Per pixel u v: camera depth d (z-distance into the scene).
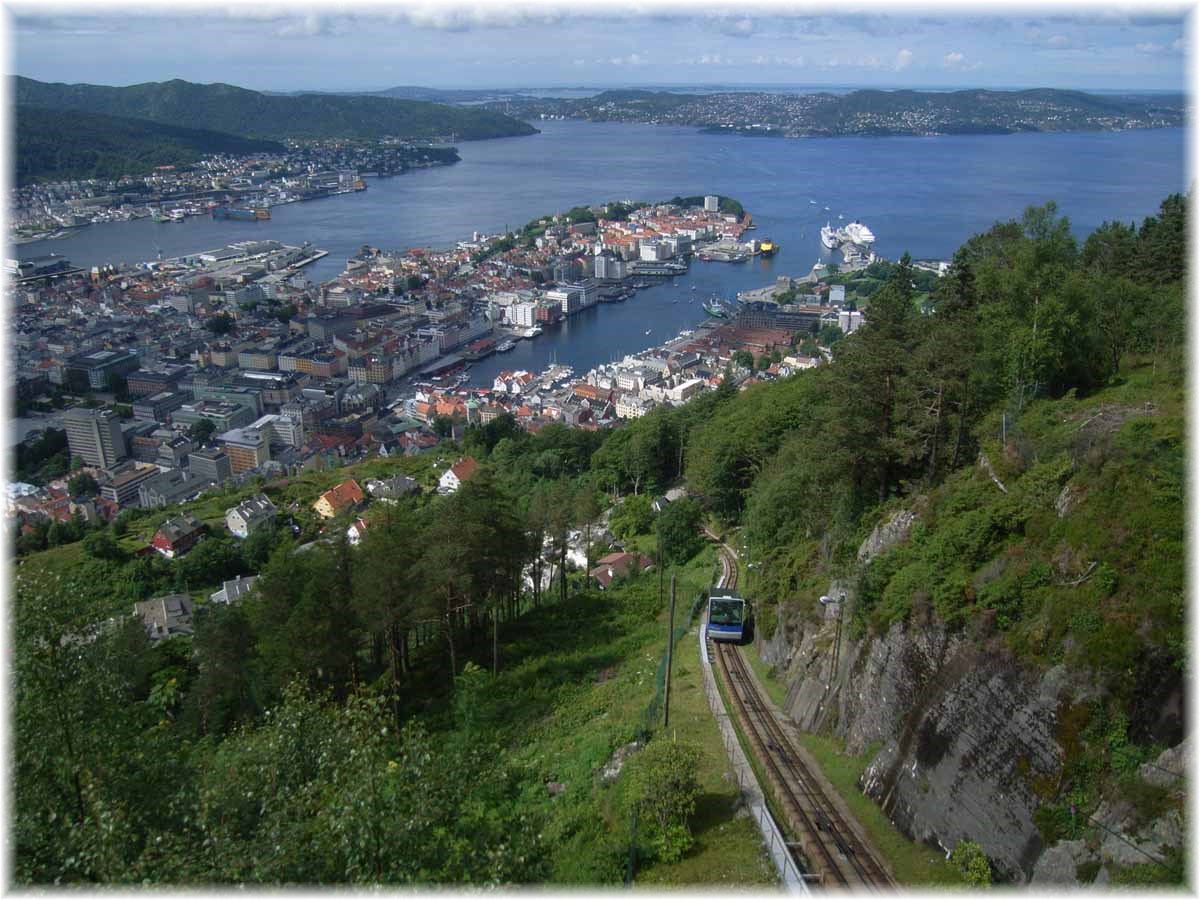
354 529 150.88
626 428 158.25
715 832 43.12
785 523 76.69
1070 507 42.25
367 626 73.25
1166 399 51.78
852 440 64.12
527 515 94.44
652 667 68.44
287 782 37.31
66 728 37.16
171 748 41.25
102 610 40.97
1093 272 88.38
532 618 90.44
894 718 45.00
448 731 65.69
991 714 38.50
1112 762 33.56
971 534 44.91
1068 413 54.44
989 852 36.19
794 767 48.19
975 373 61.47
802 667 57.00
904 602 46.16
